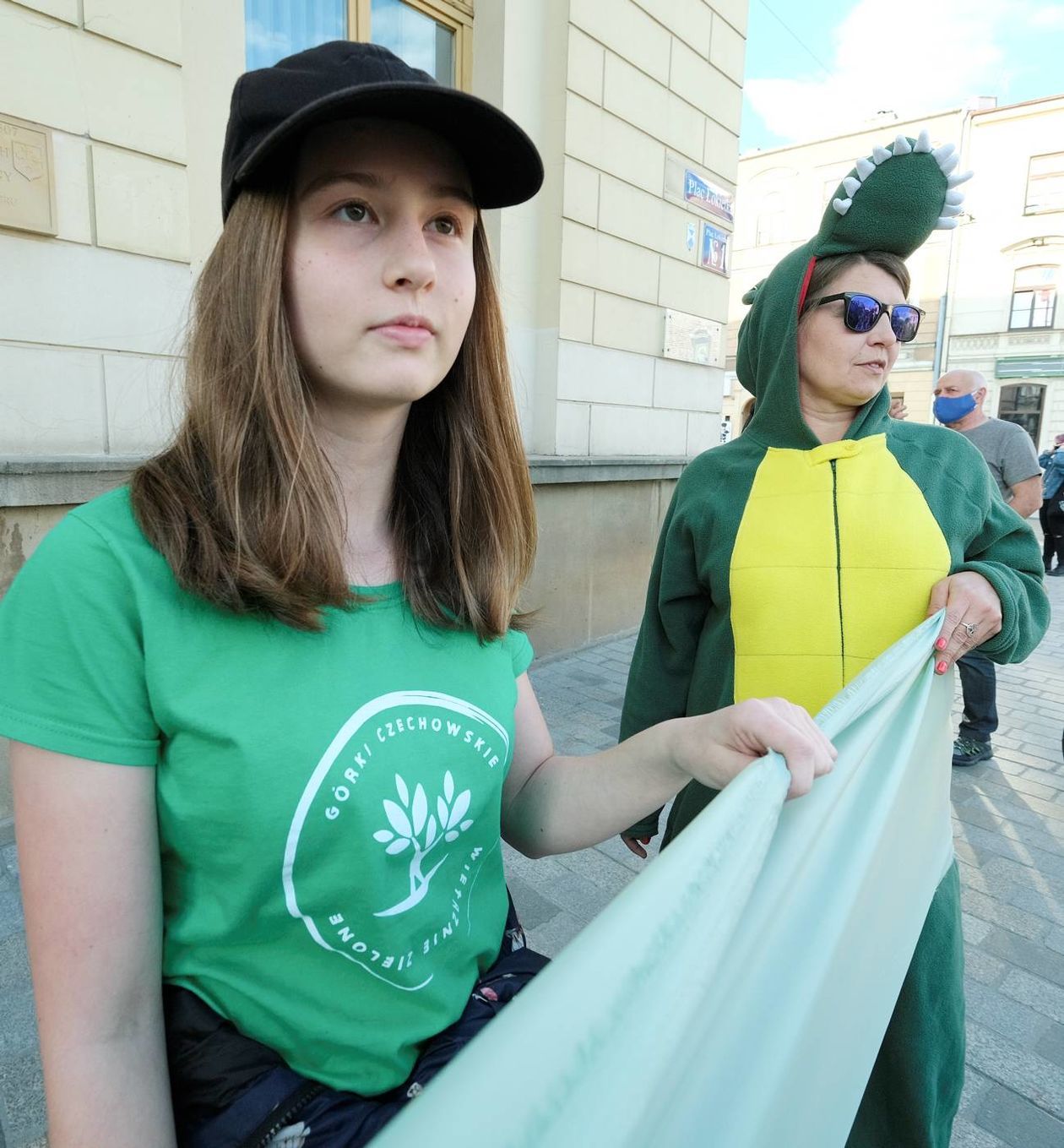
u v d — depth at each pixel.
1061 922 2.39
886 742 1.10
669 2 4.93
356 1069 0.71
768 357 1.47
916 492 1.35
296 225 0.68
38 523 2.59
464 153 0.73
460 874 0.81
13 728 0.60
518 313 4.57
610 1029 0.45
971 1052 1.88
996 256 22.84
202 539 0.65
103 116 2.66
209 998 0.70
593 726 3.84
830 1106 0.84
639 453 5.38
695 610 1.54
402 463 0.87
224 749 0.64
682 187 5.32
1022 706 4.43
